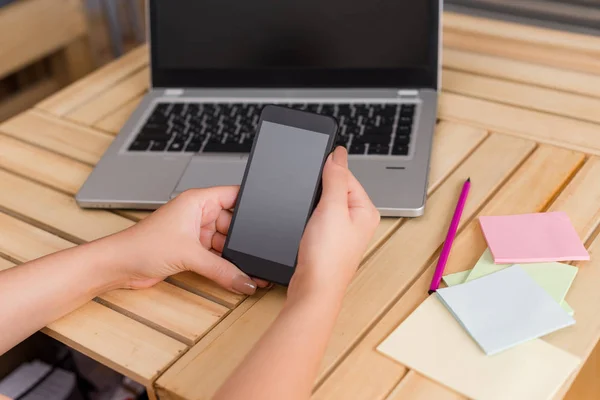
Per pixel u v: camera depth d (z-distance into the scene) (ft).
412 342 1.90
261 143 2.20
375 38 3.01
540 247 2.18
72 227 2.50
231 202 2.26
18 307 2.04
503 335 1.88
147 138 2.86
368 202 2.05
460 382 1.78
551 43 3.47
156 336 2.02
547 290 2.02
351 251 1.91
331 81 3.08
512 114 2.97
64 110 3.30
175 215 2.17
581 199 2.41
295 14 3.04
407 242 2.29
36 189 2.73
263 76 3.12
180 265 2.14
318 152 2.13
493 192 2.50
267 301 2.12
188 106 3.05
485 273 2.11
